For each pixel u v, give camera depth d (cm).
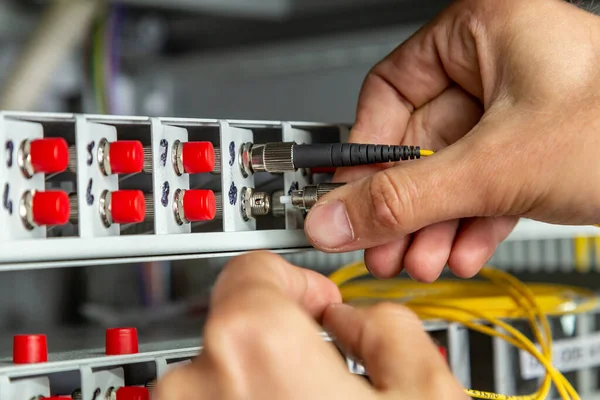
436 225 53
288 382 30
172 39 106
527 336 59
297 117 101
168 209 45
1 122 38
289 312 31
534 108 46
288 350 30
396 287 71
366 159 48
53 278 93
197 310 86
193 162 45
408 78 60
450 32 56
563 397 52
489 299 59
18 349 41
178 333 61
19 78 91
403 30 93
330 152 48
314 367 30
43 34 91
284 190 50
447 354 56
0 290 90
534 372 58
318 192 48
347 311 39
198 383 31
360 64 97
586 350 64
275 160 48
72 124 42
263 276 35
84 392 41
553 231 66
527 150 45
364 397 31
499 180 45
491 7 52
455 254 54
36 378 41
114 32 96
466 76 57
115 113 97
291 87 102
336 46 97
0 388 39
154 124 44
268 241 48
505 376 57
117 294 95
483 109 60
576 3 59
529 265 88
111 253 42
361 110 61
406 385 33
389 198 45
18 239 39
